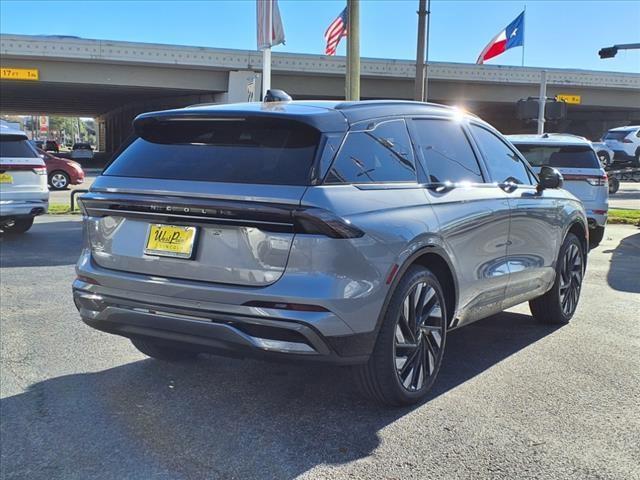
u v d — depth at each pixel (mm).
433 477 3188
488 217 4598
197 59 34594
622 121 52938
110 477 3227
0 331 5637
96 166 46281
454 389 4340
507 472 3234
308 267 3361
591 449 3479
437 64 39125
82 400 4168
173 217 3645
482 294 4668
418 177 4172
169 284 3645
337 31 16422
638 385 4410
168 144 4039
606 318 6219
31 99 54750
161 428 3764
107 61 34000
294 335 3377
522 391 4301
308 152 3592
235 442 3578
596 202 10383
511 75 40375
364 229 3492
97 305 3979
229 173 3621
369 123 3961
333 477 3189
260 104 4113
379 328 3639
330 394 4266
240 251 3479
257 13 13133
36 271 8289
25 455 3453
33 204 10914
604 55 21000
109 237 3953
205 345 3611
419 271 3938
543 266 5520
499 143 5379
